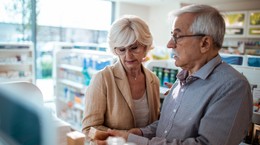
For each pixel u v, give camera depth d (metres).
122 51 1.33
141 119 1.43
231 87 0.96
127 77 1.40
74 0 6.31
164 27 7.46
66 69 4.46
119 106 1.32
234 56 1.85
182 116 1.10
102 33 7.22
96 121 1.28
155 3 7.20
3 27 5.13
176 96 1.21
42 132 0.48
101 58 3.56
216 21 1.02
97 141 1.00
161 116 1.30
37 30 5.73
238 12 6.10
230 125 0.93
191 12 1.04
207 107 1.01
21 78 4.54
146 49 1.39
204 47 1.04
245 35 6.03
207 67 1.06
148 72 1.52
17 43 4.48
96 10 6.88
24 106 0.50
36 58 5.71
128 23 1.28
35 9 5.51
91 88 1.33
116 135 1.07
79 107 4.07
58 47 4.49
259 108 1.54
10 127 0.52
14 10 5.22
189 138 1.00
